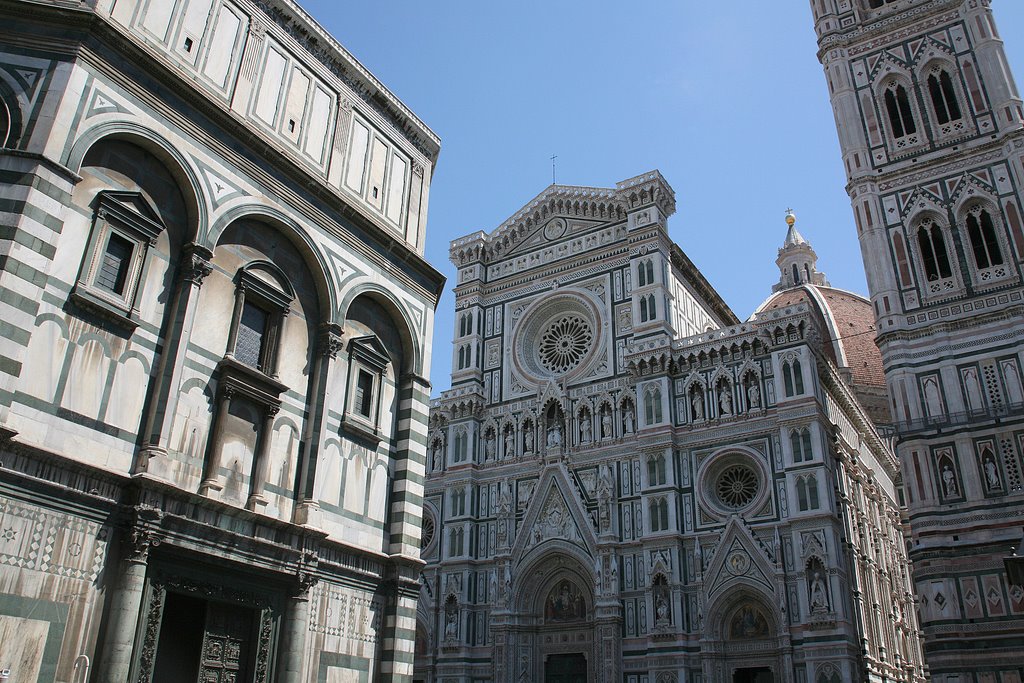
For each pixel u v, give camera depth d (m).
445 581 66.75
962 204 56.28
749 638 53.38
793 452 55.62
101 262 21.19
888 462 79.44
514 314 76.31
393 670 26.92
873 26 66.06
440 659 64.06
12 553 17.70
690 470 59.75
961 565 47.31
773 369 58.91
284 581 24.27
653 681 54.34
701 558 56.44
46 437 19.00
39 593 18.03
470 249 80.81
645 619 56.88
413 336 31.95
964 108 59.28
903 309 55.56
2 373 18.09
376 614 27.45
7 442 17.84
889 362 54.59
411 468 30.05
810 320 58.75
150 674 19.86
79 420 19.84
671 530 57.62
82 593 18.88
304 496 25.59
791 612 51.81
